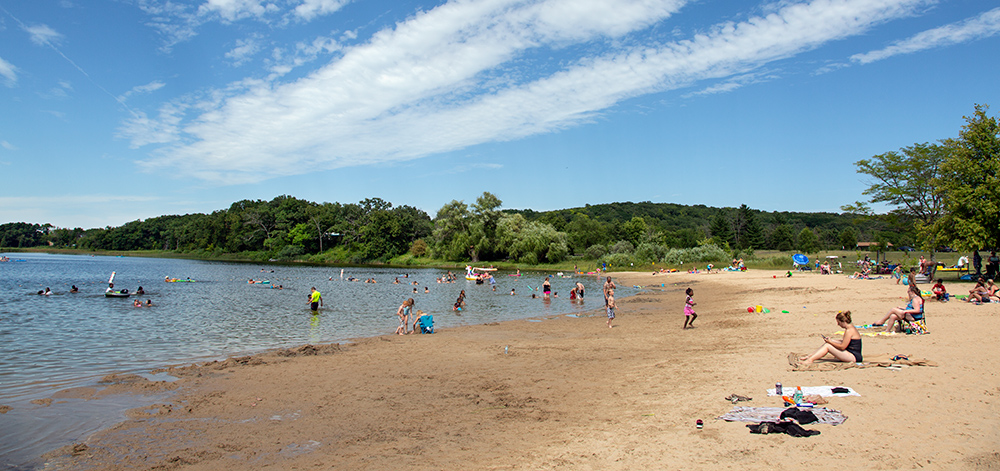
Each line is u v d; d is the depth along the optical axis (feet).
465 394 38.42
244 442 29.27
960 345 42.52
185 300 120.47
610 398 34.99
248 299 124.36
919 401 28.37
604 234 388.37
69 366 50.78
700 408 30.48
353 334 72.84
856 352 38.50
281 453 27.48
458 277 222.89
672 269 232.12
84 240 580.30
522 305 114.62
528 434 28.60
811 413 26.35
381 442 28.66
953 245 101.45
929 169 132.36
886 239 363.97
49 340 65.92
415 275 239.71
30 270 252.42
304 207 451.94
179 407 36.32
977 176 99.45
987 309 63.67
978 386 30.60
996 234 95.96
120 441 29.68
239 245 433.89
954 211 101.96
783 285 129.80
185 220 548.72
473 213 339.77
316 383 42.93
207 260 414.82
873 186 143.02
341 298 128.98
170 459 26.89
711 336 60.44
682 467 22.04
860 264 176.35
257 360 52.06
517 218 322.14
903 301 80.38
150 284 171.32
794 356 39.99
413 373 46.24
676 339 60.29
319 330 76.48
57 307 102.22
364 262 384.68
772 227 559.79
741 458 22.53
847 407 28.22
